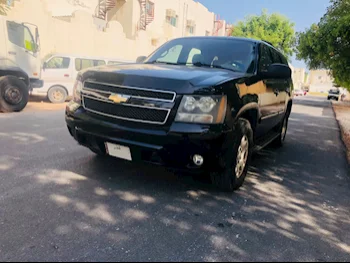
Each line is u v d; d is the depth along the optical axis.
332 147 7.05
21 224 2.67
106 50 19.27
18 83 8.91
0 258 2.21
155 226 2.81
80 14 17.08
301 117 13.55
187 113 3.07
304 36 19.55
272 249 2.59
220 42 4.79
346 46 15.86
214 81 3.22
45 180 3.67
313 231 2.96
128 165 4.34
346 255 2.59
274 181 4.31
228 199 3.52
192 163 3.16
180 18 31.53
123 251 2.40
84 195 3.34
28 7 14.06
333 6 16.42
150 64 4.38
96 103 3.54
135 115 3.22
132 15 23.12
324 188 4.18
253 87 3.88
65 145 5.25
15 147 5.01
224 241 2.65
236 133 3.37
